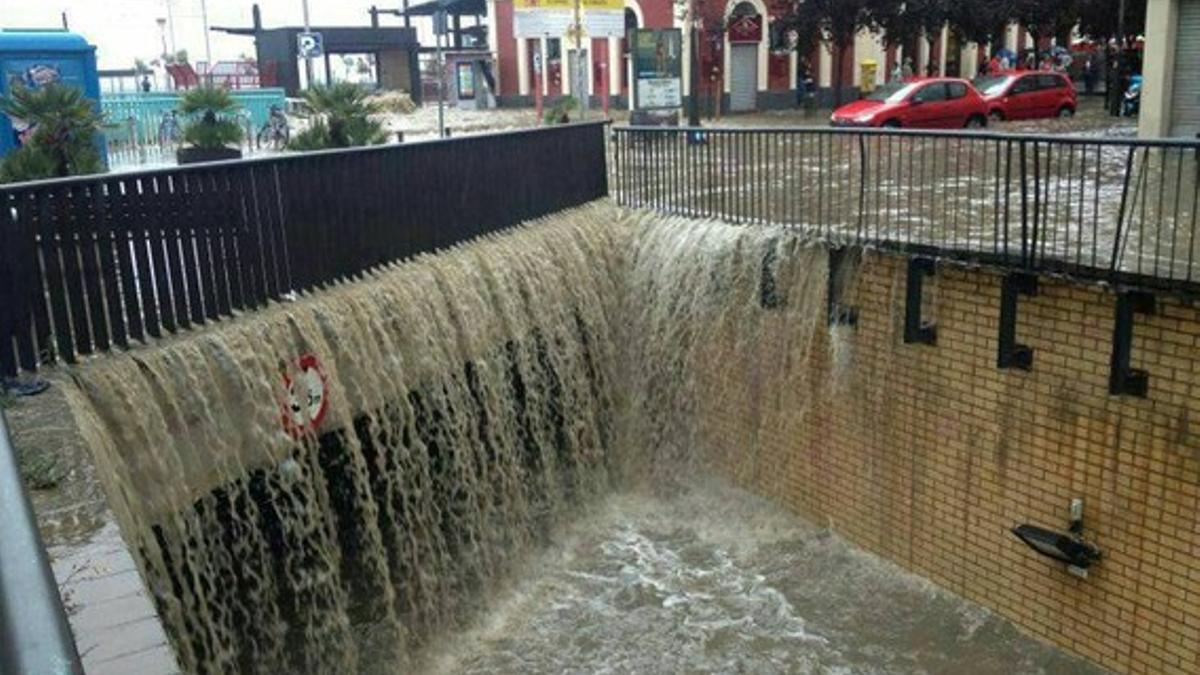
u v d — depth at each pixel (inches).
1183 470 261.9
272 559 304.3
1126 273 261.9
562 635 343.0
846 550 372.5
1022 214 284.0
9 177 379.6
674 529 409.1
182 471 233.1
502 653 333.1
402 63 1638.8
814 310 365.4
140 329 240.4
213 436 244.2
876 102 876.6
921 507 341.1
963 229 310.5
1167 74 632.4
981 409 313.7
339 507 332.5
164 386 233.3
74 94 412.8
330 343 287.7
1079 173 293.9
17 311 213.8
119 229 233.5
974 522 323.0
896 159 326.3
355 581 336.5
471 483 348.2
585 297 427.8
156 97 791.1
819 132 351.6
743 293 394.6
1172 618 270.4
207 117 544.4
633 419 450.0
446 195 358.6
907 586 347.3
